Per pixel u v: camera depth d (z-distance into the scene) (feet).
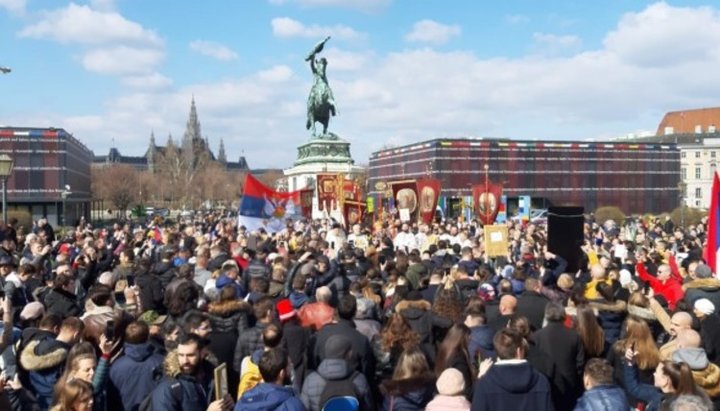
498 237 69.62
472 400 23.71
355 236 83.97
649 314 35.22
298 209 114.73
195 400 22.97
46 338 26.02
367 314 35.91
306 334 31.32
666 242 82.84
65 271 38.96
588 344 29.22
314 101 237.25
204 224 150.61
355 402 23.36
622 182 364.38
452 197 311.88
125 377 25.08
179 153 599.57
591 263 54.03
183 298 34.12
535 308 36.52
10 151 270.05
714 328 31.53
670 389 22.48
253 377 26.20
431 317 33.53
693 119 578.66
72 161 308.81
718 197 46.83
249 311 32.58
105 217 434.30
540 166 352.28
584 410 22.56
